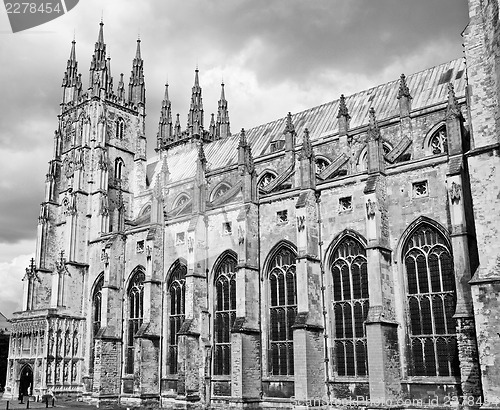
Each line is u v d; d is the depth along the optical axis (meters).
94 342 102.75
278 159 92.44
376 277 59.25
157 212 87.94
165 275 86.06
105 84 125.31
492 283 45.47
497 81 47.88
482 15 50.75
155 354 82.94
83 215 114.38
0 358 158.38
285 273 71.19
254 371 69.31
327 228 67.94
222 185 101.25
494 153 47.81
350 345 63.78
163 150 147.62
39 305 118.19
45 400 93.00
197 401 74.38
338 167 78.19
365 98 91.19
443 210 58.69
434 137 75.56
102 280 104.00
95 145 119.75
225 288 77.81
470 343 50.72
